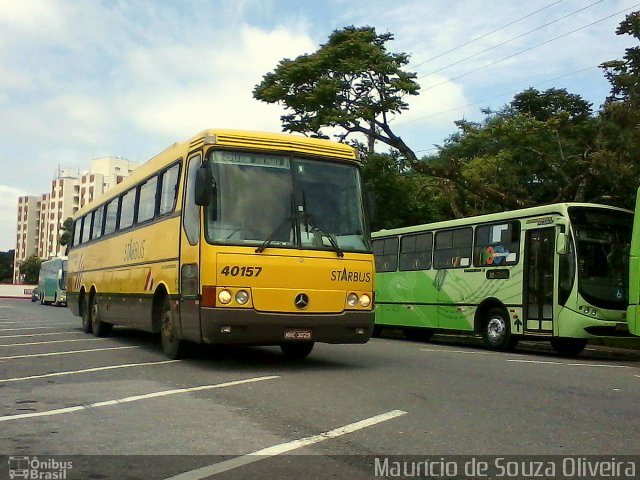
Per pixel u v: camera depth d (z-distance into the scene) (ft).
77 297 61.57
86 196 409.28
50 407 23.56
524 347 58.44
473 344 61.36
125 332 57.77
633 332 41.09
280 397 25.41
